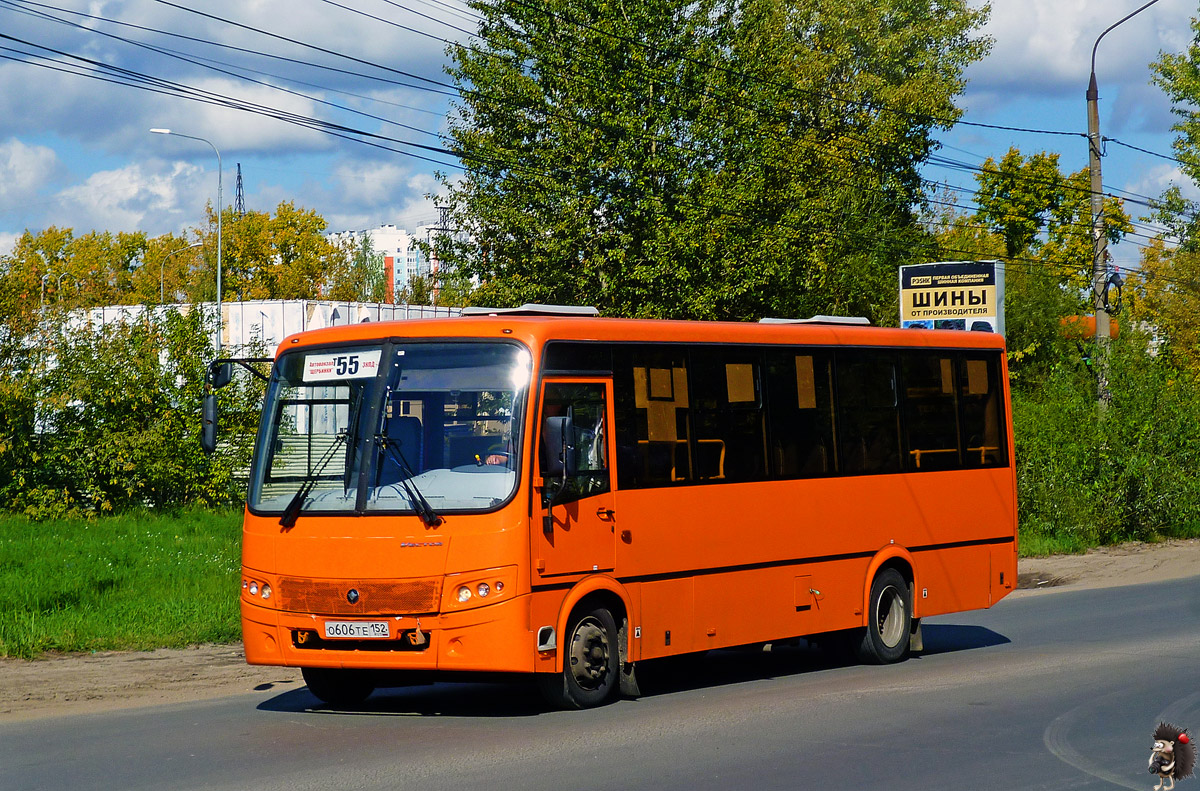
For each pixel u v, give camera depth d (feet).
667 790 24.82
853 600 43.11
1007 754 28.22
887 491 44.65
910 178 175.22
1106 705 34.35
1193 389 104.94
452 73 118.11
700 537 37.68
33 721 33.58
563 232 109.09
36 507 86.69
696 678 41.98
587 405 34.81
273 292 277.85
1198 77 187.01
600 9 110.52
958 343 48.49
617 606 35.40
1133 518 100.17
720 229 107.45
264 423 34.94
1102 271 101.96
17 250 311.47
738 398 39.60
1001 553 49.42
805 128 154.30
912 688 37.68
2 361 89.10
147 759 28.14
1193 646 46.16
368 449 33.32
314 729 31.86
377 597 32.30
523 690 39.14
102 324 96.63
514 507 32.24
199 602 54.03
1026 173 207.41
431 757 27.99
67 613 50.98
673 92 110.73
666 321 38.17
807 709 34.09
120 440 90.12
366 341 34.53
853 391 43.86
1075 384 101.55
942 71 173.47
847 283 143.13
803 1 166.91
